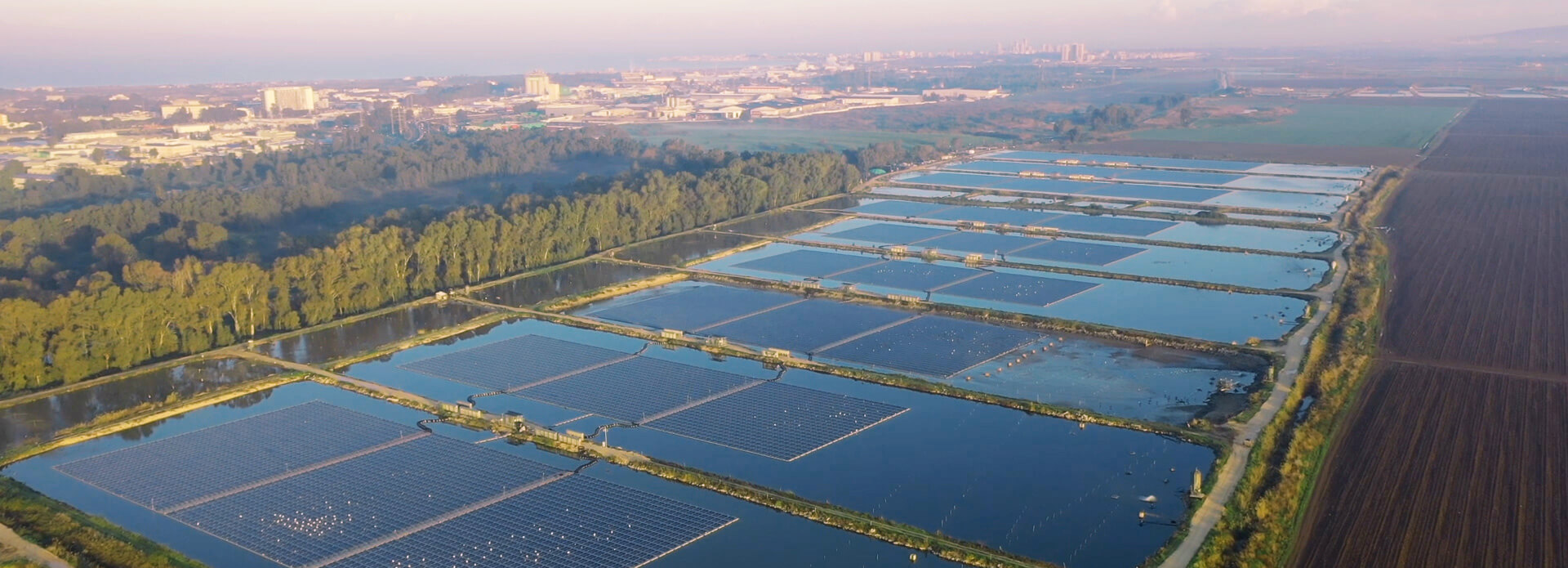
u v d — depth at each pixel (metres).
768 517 112.69
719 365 163.50
